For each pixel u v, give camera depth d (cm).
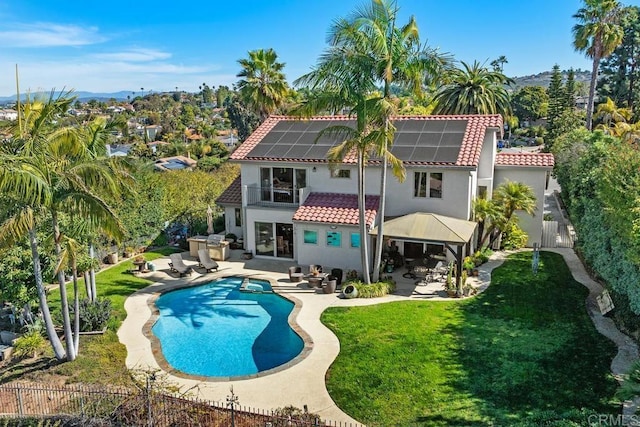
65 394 1519
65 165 1652
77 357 1791
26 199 1416
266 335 2056
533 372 1569
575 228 2953
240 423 1309
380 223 2439
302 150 3053
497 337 1845
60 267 1584
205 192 3906
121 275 2823
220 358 1859
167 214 3534
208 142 11262
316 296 2452
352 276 2634
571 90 9431
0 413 1431
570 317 2008
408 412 1400
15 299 1825
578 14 5528
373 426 1351
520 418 1323
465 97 5056
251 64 4400
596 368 1576
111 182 1614
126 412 1342
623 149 1986
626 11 5484
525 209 2931
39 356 1827
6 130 1666
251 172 3128
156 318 2206
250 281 2733
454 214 2744
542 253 3020
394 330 1964
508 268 2719
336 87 2272
